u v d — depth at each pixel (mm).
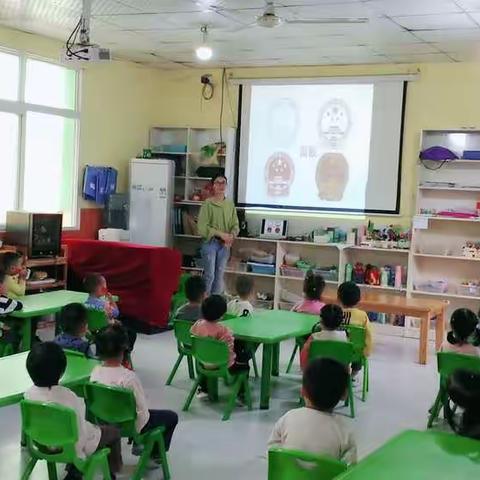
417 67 7805
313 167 8398
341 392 2637
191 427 4383
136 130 8891
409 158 7891
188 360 5410
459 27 6074
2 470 3613
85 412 3285
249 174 8742
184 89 9031
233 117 8797
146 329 6992
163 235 8422
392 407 5023
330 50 7371
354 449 2611
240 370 4699
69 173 8047
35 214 6855
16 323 5062
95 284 5289
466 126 7598
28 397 2939
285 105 8516
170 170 8430
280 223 8445
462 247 7641
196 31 6770
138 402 3250
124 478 3543
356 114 8148
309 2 5480
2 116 7195
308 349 4508
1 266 5441
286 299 8367
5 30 6957
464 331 4398
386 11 5645
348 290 5363
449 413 3777
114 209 8469
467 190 7469
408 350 6918
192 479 3580
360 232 8078
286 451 2250
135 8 5938
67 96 7922
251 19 6168
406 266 7875
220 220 7809
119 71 8508
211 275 7758
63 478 3484
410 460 2207
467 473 2109
